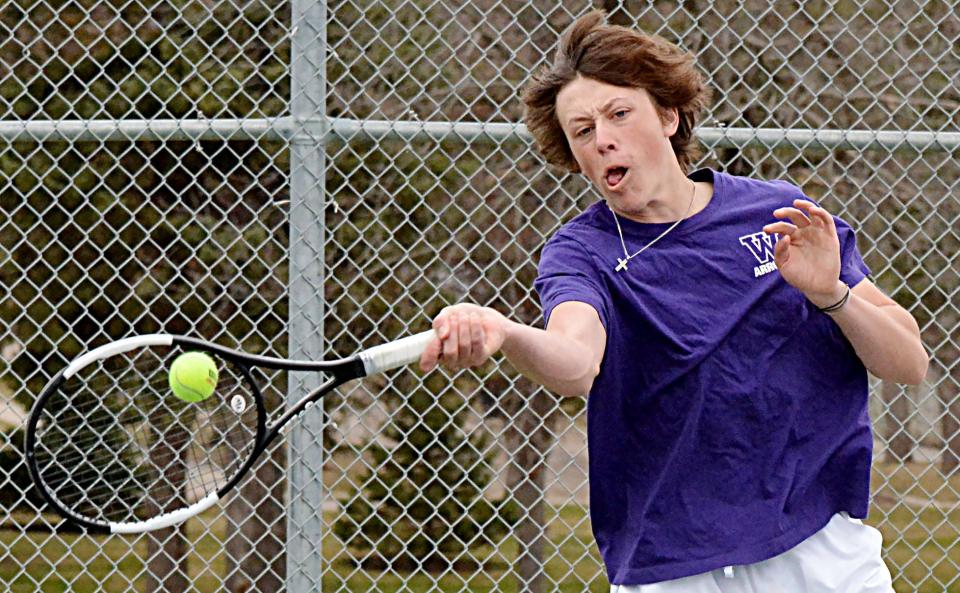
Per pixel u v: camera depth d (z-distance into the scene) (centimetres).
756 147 1433
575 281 865
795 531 879
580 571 2969
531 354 743
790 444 885
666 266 884
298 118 1330
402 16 1933
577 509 3219
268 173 2095
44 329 2180
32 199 2114
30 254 2155
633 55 869
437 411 2341
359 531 1609
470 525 2619
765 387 874
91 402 1373
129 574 2867
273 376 1474
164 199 2142
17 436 2216
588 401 900
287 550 1323
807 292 838
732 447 874
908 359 884
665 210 899
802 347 888
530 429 2130
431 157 1938
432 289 2003
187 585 2092
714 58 1975
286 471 1438
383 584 2625
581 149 888
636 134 870
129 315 2166
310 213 1332
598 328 835
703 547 876
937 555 3111
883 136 1402
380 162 1942
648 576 891
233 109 2003
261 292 2100
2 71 2077
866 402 914
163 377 1355
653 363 876
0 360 1548
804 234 822
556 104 900
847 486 898
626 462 902
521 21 1948
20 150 2075
